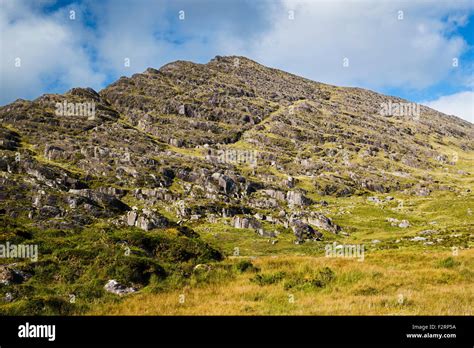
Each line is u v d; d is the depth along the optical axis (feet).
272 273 94.22
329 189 567.59
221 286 89.30
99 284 85.25
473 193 566.36
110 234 117.39
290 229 299.17
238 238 260.21
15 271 86.89
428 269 94.07
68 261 95.30
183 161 556.92
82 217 214.07
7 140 537.24
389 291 79.77
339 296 78.13
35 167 350.64
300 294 81.51
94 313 70.23
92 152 515.91
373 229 345.72
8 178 284.61
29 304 69.87
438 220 379.76
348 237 314.35
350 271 92.27
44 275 89.15
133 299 79.05
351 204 496.64
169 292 84.53
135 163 500.33
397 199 550.77
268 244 247.70
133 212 234.38
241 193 463.83
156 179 444.96
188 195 412.77
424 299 71.20
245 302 76.13
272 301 76.69
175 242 116.37
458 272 90.63
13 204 227.20
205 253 114.83
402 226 356.38
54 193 264.11
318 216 341.62
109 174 446.19
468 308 65.26
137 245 110.42
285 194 479.82
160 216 232.53
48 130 649.20
